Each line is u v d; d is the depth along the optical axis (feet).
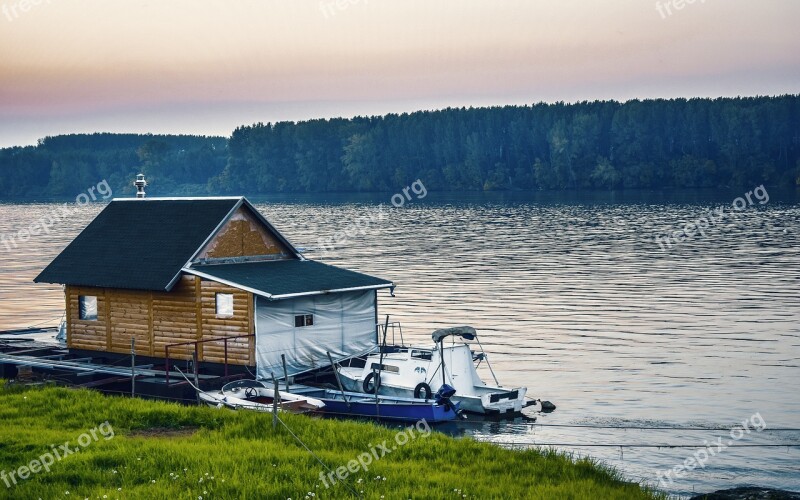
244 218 180.04
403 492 93.91
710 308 268.62
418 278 355.15
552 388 176.96
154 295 172.45
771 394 169.68
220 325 164.55
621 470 127.34
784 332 229.66
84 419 123.24
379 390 163.22
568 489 99.35
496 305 283.79
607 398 168.55
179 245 174.70
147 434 117.91
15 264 447.01
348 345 175.42
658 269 367.25
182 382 152.76
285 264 182.91
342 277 177.47
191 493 92.07
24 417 124.47
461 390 160.76
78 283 177.99
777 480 123.34
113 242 185.26
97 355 180.55
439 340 157.79
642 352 209.36
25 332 224.53
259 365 160.76
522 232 568.00
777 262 379.14
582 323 248.73
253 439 112.57
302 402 140.87
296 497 91.81
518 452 115.14
